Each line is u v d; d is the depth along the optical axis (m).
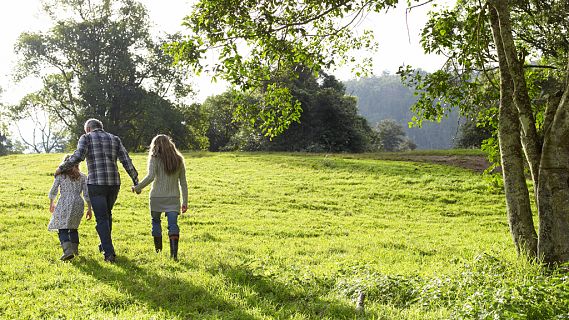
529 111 7.98
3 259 8.12
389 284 6.57
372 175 26.62
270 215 17.11
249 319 5.20
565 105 7.33
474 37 9.88
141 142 58.16
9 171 26.36
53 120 56.16
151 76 55.88
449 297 5.89
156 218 8.65
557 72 10.88
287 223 15.49
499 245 12.30
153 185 8.53
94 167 8.12
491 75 10.55
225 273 7.05
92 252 8.91
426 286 6.27
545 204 7.36
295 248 11.05
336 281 7.02
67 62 54.09
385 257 10.34
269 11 9.26
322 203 20.14
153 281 6.58
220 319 5.14
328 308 5.67
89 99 52.28
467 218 18.44
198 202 19.06
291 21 9.59
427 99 10.47
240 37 9.16
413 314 5.48
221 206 18.50
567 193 7.25
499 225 17.14
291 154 36.53
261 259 8.70
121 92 53.31
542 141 7.82
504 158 8.02
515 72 8.01
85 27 52.91
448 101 10.40
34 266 7.53
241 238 12.53
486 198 22.00
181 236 12.14
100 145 8.21
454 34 10.10
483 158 32.78
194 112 58.56
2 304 5.48
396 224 16.42
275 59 9.65
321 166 29.33
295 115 10.22
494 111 10.70
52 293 6.00
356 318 5.33
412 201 21.34
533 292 5.12
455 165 30.34
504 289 5.27
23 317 5.07
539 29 11.26
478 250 11.20
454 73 10.23
